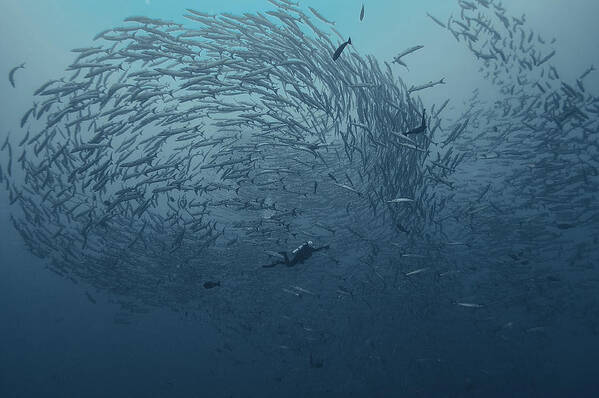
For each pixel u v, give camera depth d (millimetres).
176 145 10656
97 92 6484
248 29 6895
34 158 10336
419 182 8906
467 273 12766
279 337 14797
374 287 12875
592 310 15547
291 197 10359
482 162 11133
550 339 17391
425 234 11125
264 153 9641
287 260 7500
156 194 7875
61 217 11617
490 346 16906
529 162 9820
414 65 12344
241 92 7289
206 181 11016
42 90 6262
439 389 16828
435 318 14773
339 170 10141
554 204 10734
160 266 11352
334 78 7598
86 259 10836
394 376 16375
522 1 11039
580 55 11406
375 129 8242
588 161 10406
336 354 15211
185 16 6465
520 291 13273
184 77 6621
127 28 6250
